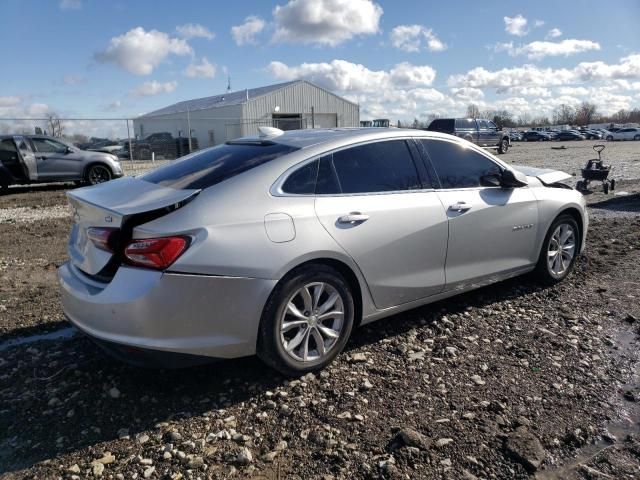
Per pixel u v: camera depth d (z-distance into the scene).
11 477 2.50
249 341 3.11
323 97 39.59
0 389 3.29
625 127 55.50
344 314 3.46
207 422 2.90
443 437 2.72
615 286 5.03
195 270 2.88
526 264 4.70
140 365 2.99
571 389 3.19
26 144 14.06
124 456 2.63
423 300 3.97
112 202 3.12
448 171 4.15
